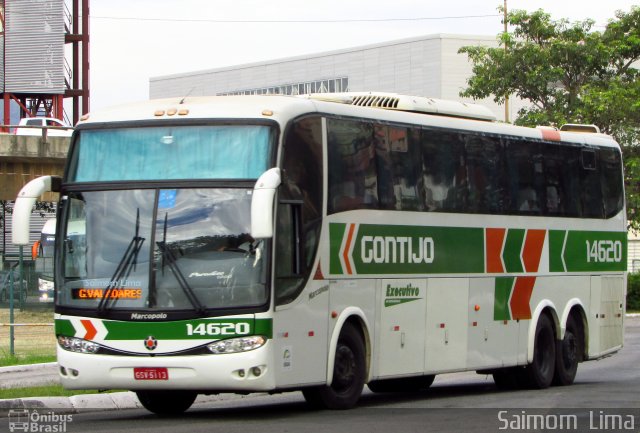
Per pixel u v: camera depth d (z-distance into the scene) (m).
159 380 16.47
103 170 17.33
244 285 16.44
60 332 17.06
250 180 16.77
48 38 79.19
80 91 84.12
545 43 55.97
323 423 16.39
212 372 16.30
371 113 19.31
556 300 24.20
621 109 53.12
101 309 16.72
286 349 16.84
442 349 20.78
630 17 55.78
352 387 18.67
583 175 25.30
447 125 21.14
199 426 16.08
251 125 17.02
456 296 21.12
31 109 81.31
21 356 28.16
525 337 23.19
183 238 16.69
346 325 18.53
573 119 53.66
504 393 22.80
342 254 18.27
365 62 110.62
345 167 18.45
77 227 17.20
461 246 21.30
